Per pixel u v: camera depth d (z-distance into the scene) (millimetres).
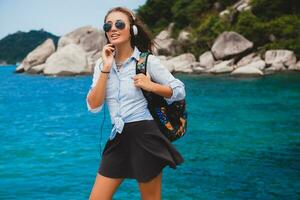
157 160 3332
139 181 3330
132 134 3342
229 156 8836
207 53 42344
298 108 16062
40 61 49875
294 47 39094
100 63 3475
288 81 27359
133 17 3475
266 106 16750
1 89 28500
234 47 40156
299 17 43625
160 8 64500
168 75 3357
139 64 3344
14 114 16609
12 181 7316
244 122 13172
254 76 32562
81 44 54156
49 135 11945
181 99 3369
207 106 17094
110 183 3418
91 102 3389
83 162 8672
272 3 44438
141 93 3336
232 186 6730
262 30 41688
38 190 6781
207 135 11188
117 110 3355
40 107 18781
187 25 58844
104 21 3463
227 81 28828
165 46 50062
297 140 10438
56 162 8688
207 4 57125
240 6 47625
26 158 9109
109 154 3426
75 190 6762
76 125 13656
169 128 3373
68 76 42250
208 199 6117
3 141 11094
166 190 6559
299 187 6629
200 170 7719
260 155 8883
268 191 6453
